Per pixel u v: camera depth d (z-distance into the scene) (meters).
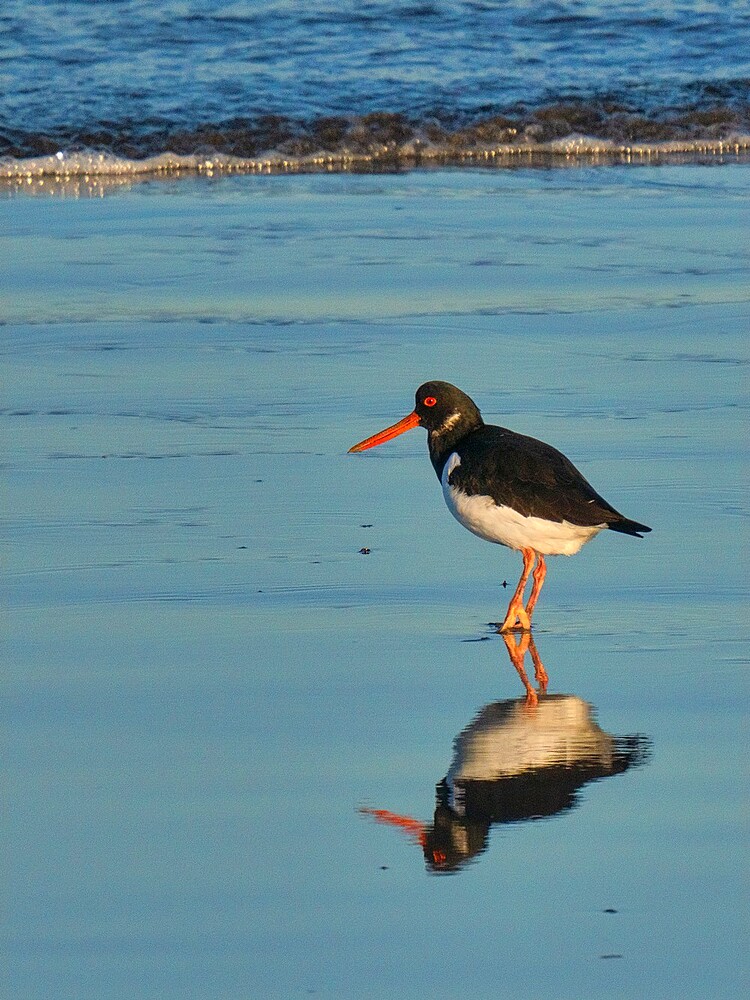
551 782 8.68
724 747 9.19
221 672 10.28
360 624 11.25
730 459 14.85
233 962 6.86
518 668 10.51
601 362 18.09
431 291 21.23
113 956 6.90
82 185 29.47
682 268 22.56
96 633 10.91
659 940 7.05
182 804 8.35
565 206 27.19
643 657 10.69
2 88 32.91
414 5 38.19
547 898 7.39
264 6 37.62
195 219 25.94
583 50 37.06
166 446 15.38
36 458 14.93
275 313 20.23
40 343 18.88
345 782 8.67
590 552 12.71
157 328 19.58
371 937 7.06
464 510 11.66
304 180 29.94
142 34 35.84
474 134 33.34
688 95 35.34
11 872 7.59
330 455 15.20
